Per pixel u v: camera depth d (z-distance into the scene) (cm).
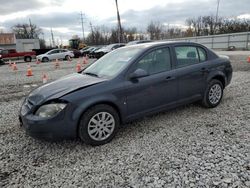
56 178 283
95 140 355
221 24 5688
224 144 343
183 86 445
